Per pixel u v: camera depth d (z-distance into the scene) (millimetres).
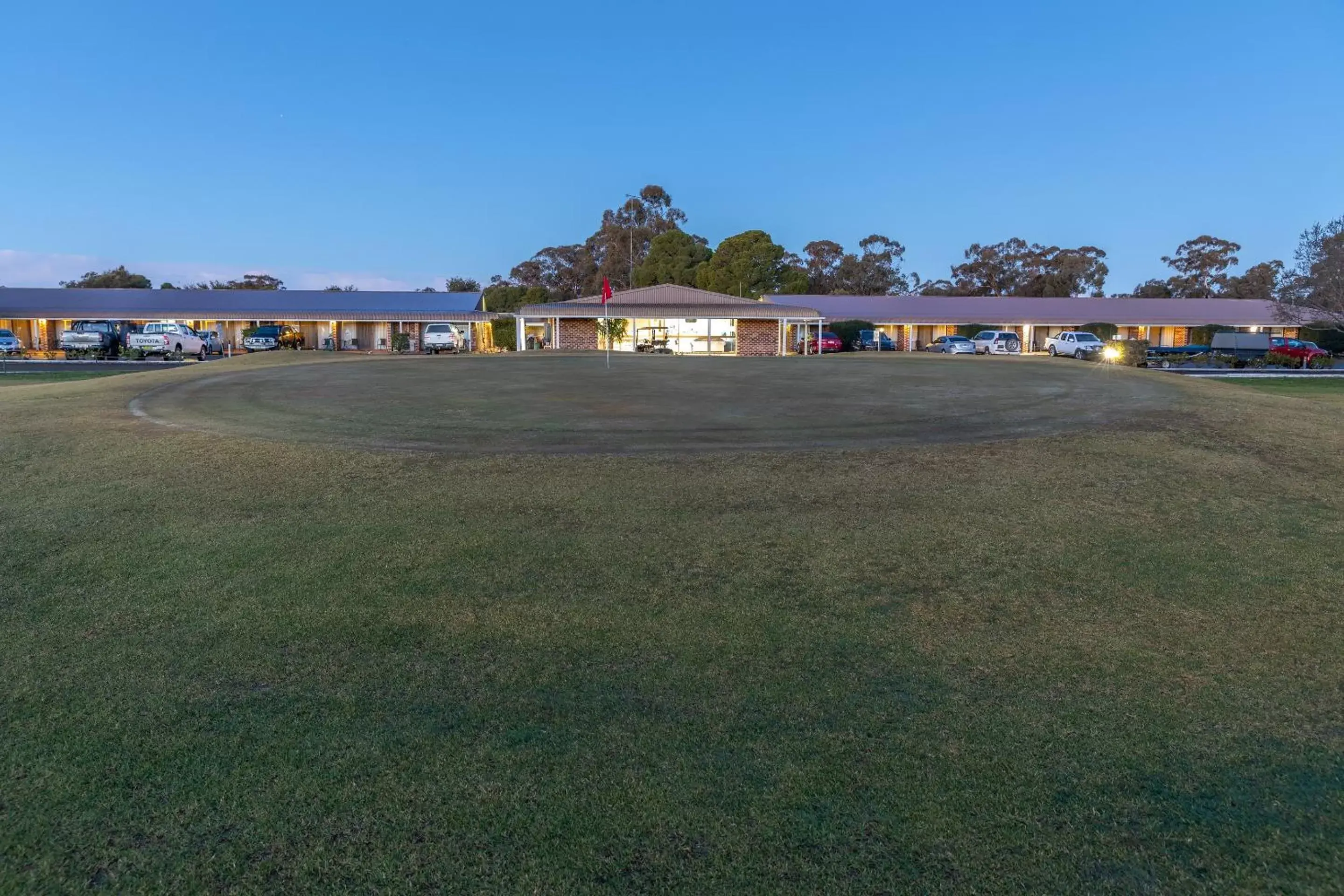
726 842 2701
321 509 6320
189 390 13391
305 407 11328
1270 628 4375
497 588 4797
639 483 6875
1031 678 3822
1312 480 7465
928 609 4547
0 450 8391
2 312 43281
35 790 2990
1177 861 2633
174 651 4070
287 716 3469
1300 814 2869
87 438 8969
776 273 62406
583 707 3529
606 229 78688
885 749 3225
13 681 3787
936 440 8766
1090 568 5176
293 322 46312
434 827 2779
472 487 6797
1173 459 7965
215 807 2893
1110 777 3066
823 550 5410
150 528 5934
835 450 8141
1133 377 16219
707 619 4406
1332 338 49562
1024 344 51812
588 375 16797
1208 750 3258
